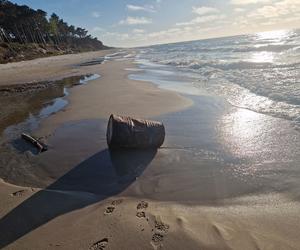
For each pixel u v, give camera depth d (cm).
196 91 1260
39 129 847
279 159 534
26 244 349
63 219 395
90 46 13812
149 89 1356
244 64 1895
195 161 558
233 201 419
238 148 602
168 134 720
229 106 943
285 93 989
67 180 521
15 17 6981
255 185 455
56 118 950
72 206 429
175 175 511
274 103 903
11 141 756
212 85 1369
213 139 665
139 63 3253
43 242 350
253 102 951
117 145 628
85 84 1717
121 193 464
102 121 862
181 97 1134
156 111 944
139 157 593
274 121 742
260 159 543
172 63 2733
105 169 551
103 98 1210
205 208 406
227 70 1792
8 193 478
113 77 1973
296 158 530
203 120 815
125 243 339
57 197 457
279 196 420
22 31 7606
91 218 394
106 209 415
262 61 1975
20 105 1258
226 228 354
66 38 11338
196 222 370
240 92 1130
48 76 2506
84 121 883
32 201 447
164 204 423
